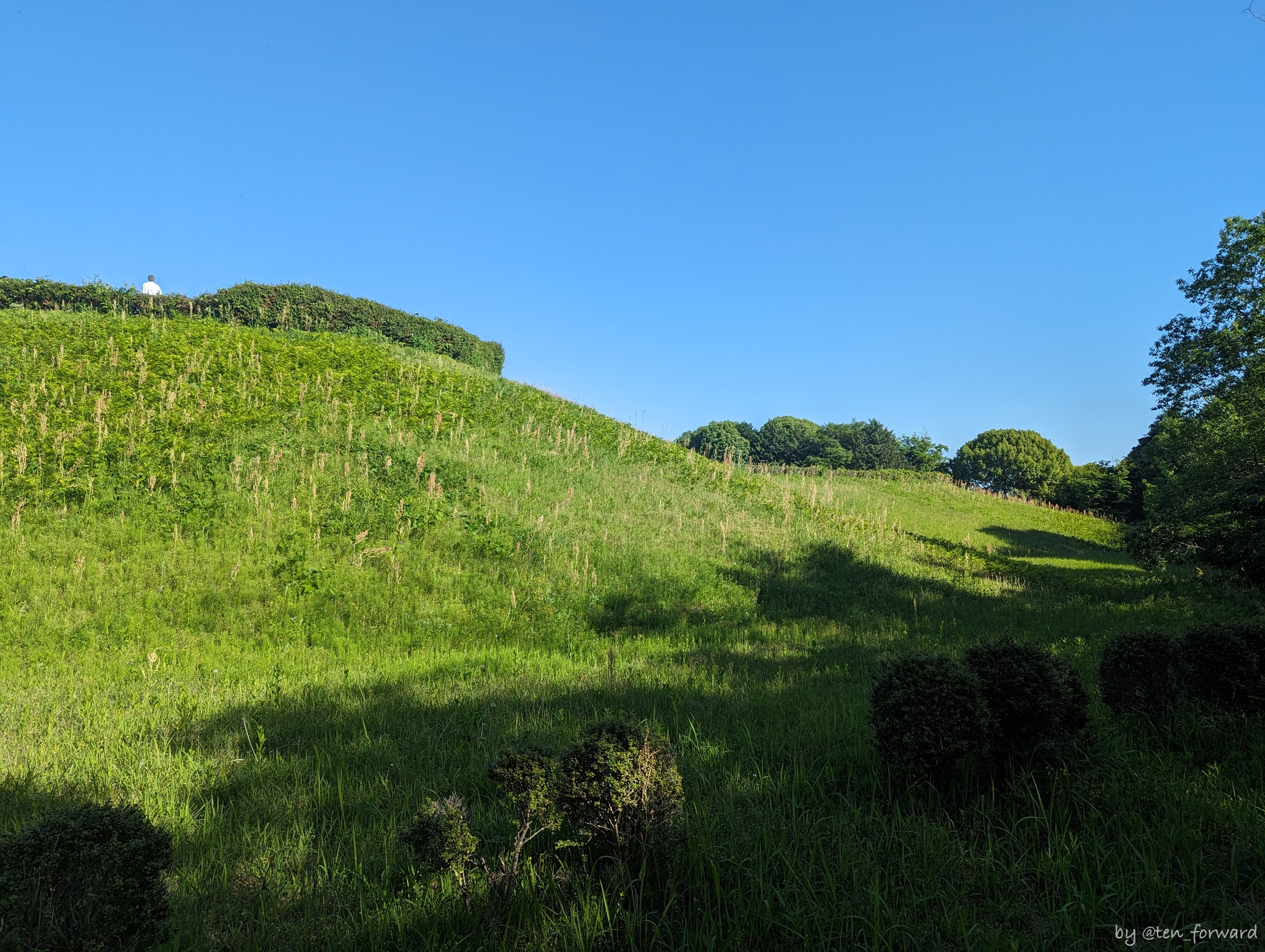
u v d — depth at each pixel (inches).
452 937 136.4
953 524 1246.9
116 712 286.8
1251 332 874.8
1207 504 689.0
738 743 239.9
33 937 110.2
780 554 756.6
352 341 1061.8
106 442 597.9
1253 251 883.4
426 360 1168.8
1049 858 153.3
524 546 615.2
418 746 243.8
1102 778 192.4
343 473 648.4
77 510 525.3
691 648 453.7
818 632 518.9
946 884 148.8
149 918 123.2
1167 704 229.8
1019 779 188.9
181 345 858.8
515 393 1086.4
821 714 266.7
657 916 141.8
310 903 147.5
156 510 539.8
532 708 286.4
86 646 394.0
